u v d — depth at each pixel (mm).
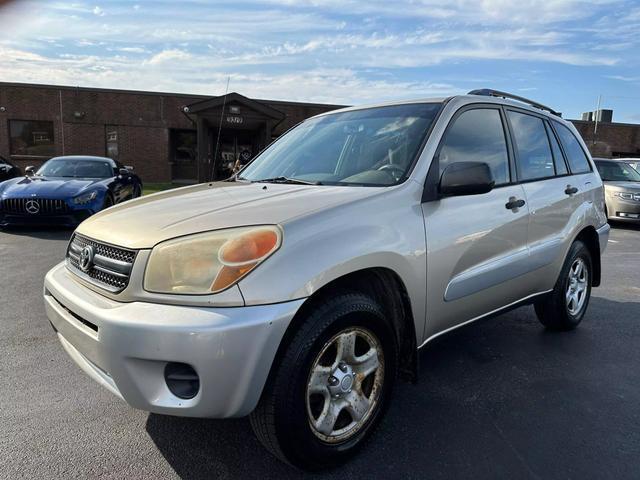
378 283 2562
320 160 3254
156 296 2010
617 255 8242
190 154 23672
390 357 2527
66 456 2406
